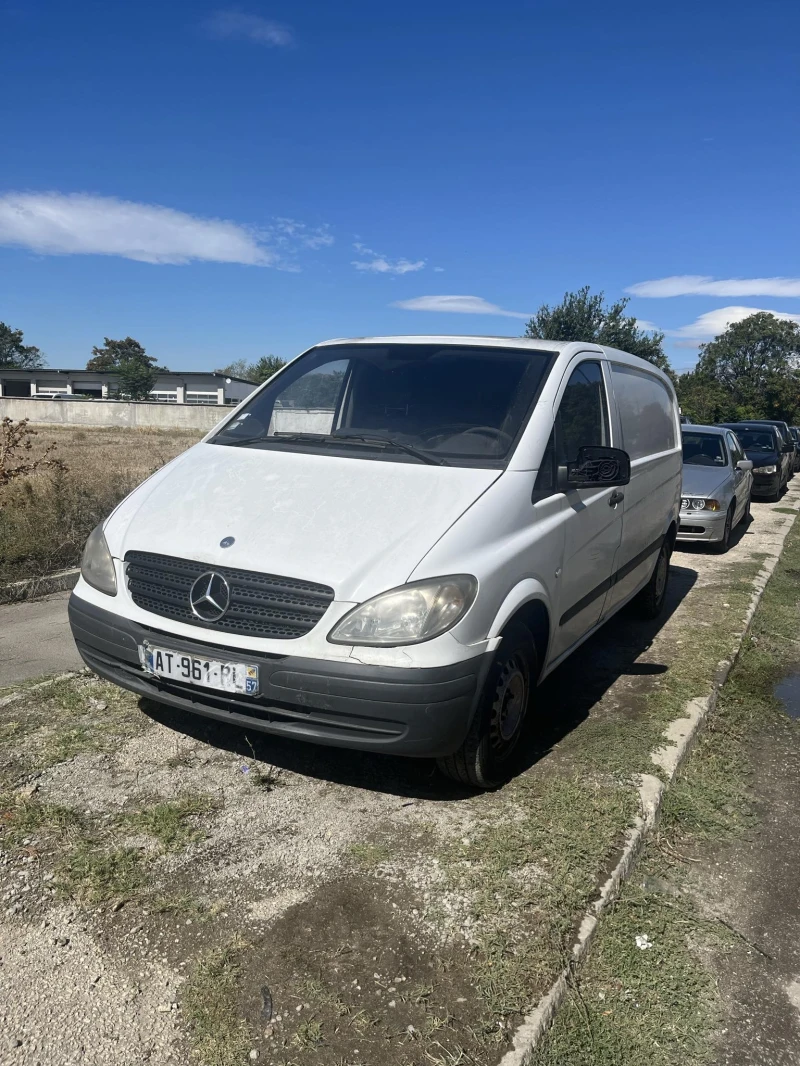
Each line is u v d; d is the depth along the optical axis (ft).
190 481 12.39
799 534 40.73
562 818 10.66
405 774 11.84
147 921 8.52
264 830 10.24
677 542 34.81
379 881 9.27
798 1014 7.93
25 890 8.94
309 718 9.91
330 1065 6.81
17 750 12.09
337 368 14.74
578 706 14.93
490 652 10.25
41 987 7.61
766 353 313.53
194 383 218.79
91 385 228.84
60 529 24.68
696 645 19.12
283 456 12.59
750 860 10.58
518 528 11.36
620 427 16.42
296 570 9.96
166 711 13.58
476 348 14.55
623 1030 7.47
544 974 7.89
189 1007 7.39
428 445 12.44
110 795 10.93
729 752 13.84
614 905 9.24
